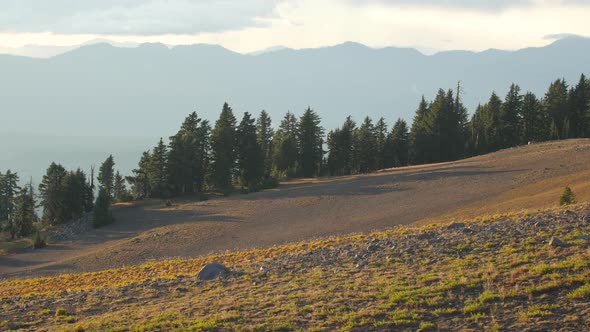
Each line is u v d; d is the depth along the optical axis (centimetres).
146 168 10862
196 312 1780
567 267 1703
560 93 11619
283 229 6075
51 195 9869
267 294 1944
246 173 10638
